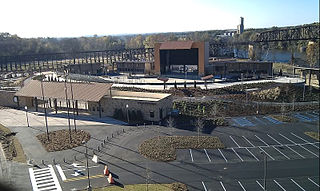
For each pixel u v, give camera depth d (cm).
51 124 5931
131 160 4122
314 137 4947
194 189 3369
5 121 6219
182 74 10975
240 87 7862
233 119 5988
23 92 7194
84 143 4516
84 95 6438
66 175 3719
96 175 3700
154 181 3531
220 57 15962
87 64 13250
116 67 14050
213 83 8694
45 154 4397
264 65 9931
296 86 7906
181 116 6147
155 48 11081
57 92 6756
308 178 3619
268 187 3419
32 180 3588
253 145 4641
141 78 10581
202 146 4575
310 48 14012
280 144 4681
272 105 6706
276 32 18200
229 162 4053
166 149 4444
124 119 6131
